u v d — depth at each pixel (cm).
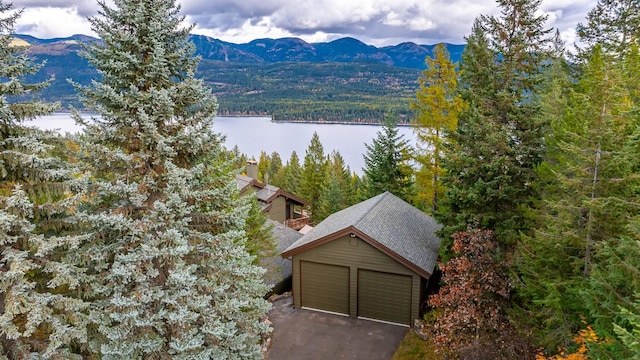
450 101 1923
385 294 1538
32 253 830
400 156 2706
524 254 1055
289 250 1639
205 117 932
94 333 888
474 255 1127
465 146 1412
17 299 705
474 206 1350
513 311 1094
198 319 941
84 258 834
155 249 810
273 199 3089
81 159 848
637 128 799
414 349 1345
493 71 1520
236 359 954
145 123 820
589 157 880
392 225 1689
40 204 859
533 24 1473
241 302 979
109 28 841
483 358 1012
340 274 1600
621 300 748
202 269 983
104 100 857
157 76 865
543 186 1256
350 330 1499
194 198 932
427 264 1495
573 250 980
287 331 1499
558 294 879
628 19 1761
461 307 1067
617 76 897
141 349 852
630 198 851
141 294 820
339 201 3512
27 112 765
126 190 820
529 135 1312
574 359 765
